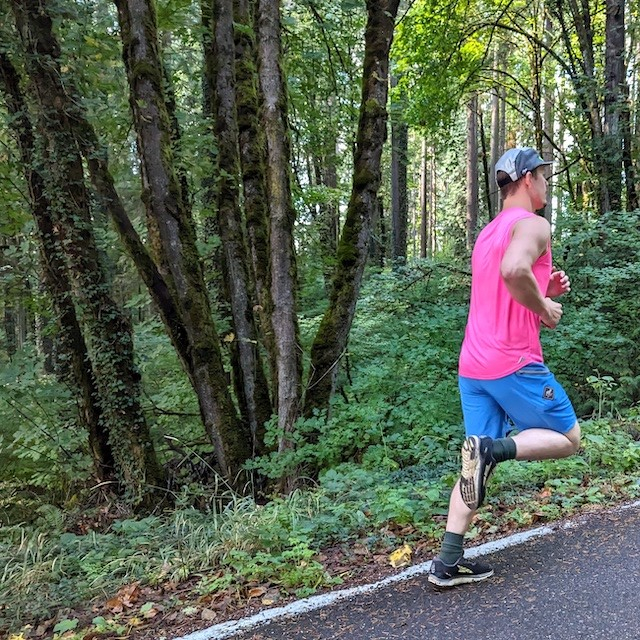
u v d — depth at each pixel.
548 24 14.52
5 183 7.16
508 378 2.40
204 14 7.45
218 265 7.57
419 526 3.41
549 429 2.46
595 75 10.76
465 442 2.42
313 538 3.48
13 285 7.89
